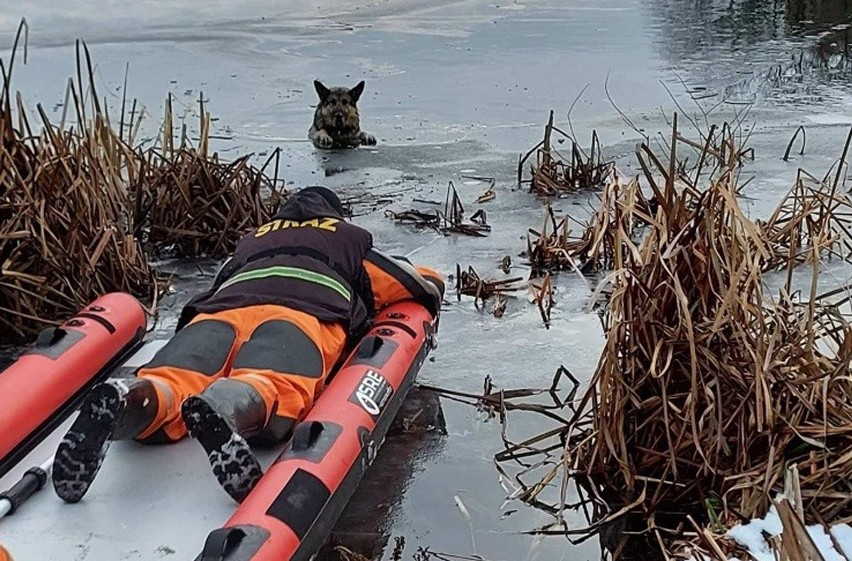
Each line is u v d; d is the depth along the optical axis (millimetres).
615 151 8461
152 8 16125
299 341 3713
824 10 16312
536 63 12234
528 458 3916
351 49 13156
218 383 3270
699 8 16719
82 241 5375
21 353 4957
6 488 3400
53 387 3818
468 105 10250
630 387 3531
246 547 2791
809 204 4332
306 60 12445
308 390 3602
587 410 4191
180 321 4047
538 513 3574
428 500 3648
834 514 3227
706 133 8859
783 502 2842
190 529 3141
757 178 7477
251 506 2982
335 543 3396
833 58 12422
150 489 3318
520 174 7699
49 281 5195
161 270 6066
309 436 3311
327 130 8844
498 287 5625
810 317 3576
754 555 3004
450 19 15672
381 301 4484
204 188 6320
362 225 6750
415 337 4273
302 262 4086
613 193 3842
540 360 4766
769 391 3389
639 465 3600
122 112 6949
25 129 6234
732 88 10820
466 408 4316
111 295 4594
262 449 3543
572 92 10750
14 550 3057
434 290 4555
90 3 16188
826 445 3447
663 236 3578
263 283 3967
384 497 3664
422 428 4141
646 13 16141
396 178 7910
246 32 14281
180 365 3578
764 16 15797
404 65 12211
